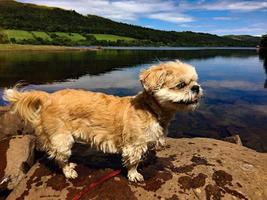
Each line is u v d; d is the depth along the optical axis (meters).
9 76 3.30
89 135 0.68
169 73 0.64
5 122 1.03
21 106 0.68
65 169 0.70
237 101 2.21
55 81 3.04
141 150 0.67
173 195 0.67
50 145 0.69
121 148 0.68
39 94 0.68
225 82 3.09
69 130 0.67
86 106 0.67
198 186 0.69
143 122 0.65
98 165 0.75
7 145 0.80
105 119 0.67
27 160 0.78
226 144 0.90
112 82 2.97
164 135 0.68
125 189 0.67
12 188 0.73
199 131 1.57
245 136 1.52
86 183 0.69
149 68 0.66
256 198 0.68
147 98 0.65
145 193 0.67
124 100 0.68
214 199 0.67
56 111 0.66
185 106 0.64
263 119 1.78
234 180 0.71
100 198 0.65
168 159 0.78
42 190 0.68
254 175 0.73
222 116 1.81
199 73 3.83
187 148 0.84
